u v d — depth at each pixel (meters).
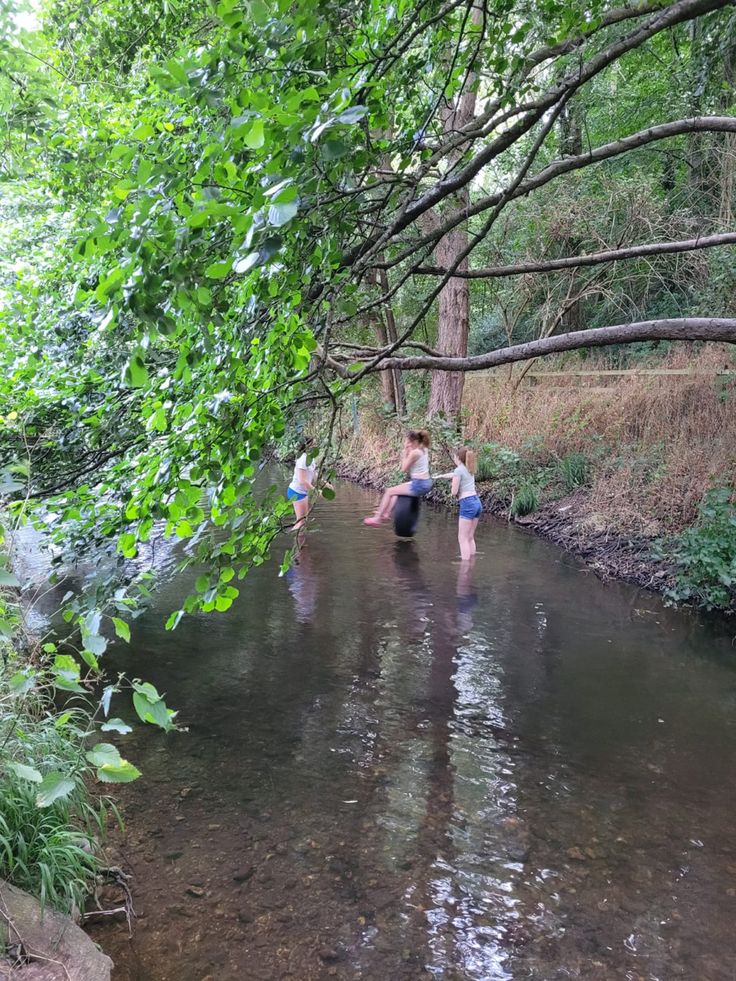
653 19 3.01
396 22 1.95
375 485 13.90
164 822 3.25
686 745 4.06
